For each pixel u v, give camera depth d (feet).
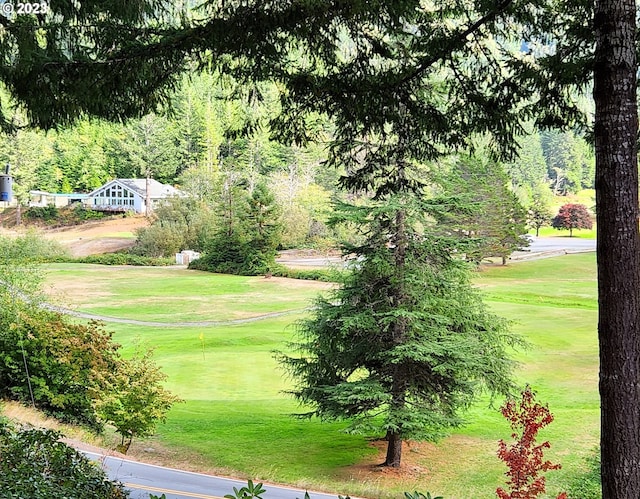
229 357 84.94
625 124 13.21
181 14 15.65
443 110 19.35
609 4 13.12
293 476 43.80
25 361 47.21
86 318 118.42
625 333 13.38
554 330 103.14
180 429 54.60
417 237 46.83
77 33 15.43
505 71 18.37
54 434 22.80
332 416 48.55
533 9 17.30
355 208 45.75
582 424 58.18
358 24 16.10
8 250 72.95
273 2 14.30
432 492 43.14
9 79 15.08
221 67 16.80
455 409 51.16
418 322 46.29
